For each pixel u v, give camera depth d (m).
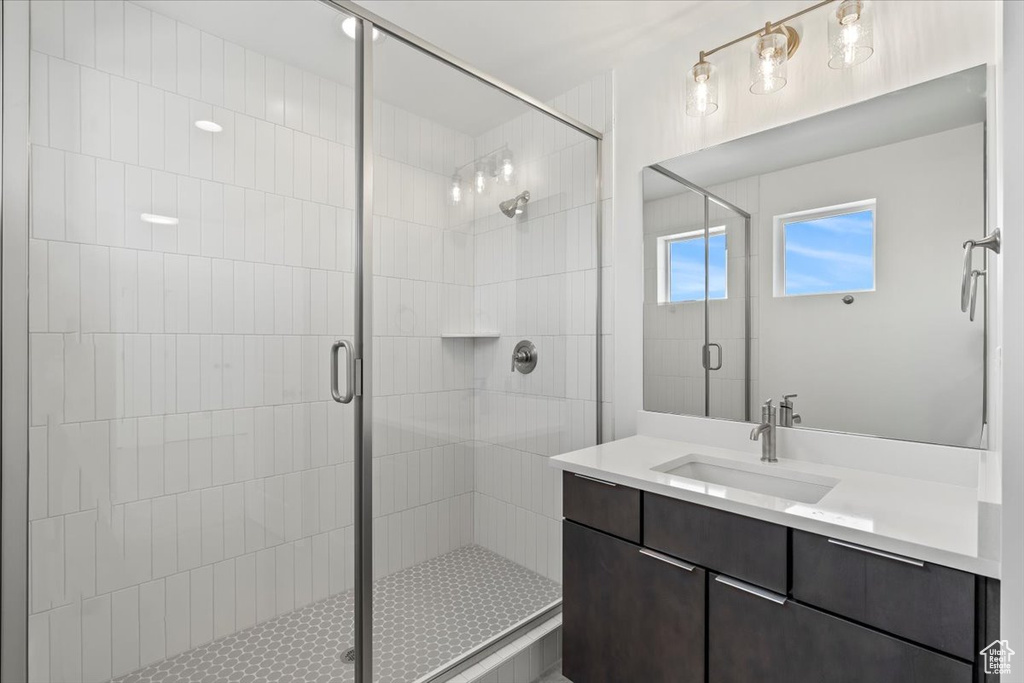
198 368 1.31
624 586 1.55
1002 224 0.72
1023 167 0.70
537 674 1.95
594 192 2.39
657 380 2.18
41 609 1.08
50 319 1.09
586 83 2.45
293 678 1.46
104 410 1.17
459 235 1.90
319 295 1.53
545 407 2.20
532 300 2.16
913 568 1.03
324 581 1.54
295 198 1.47
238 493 1.38
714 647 1.34
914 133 1.52
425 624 1.75
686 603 1.40
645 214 2.22
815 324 1.73
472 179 1.94
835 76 1.68
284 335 1.46
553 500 2.23
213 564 1.34
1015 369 0.71
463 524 1.91
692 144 2.05
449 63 1.84
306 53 1.50
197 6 1.32
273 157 1.43
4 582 1.04
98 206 1.15
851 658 1.10
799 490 1.58
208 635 1.33
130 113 1.20
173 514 1.27
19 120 1.05
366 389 1.63
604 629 1.61
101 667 1.17
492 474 2.01
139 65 1.22
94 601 1.16
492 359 2.02
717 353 1.98
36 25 1.07
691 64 2.05
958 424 1.45
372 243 1.64
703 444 2.01
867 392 1.62
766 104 1.84
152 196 1.23
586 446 2.38
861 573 1.10
